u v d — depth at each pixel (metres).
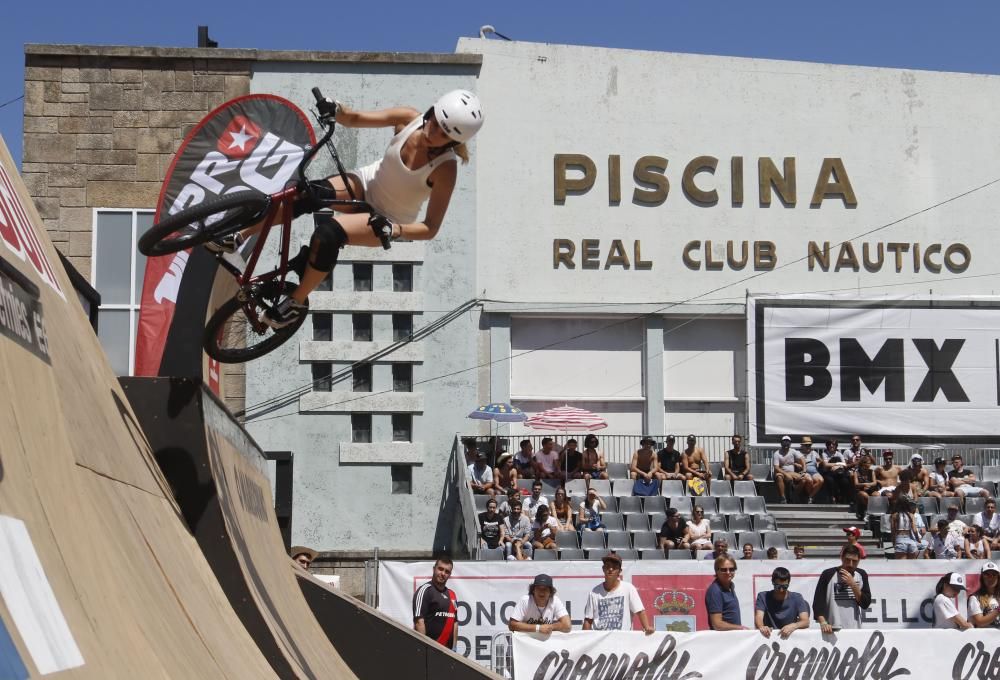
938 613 12.38
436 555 21.83
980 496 20.97
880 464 23.08
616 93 23.44
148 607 3.85
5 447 3.17
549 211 23.12
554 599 11.34
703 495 20.45
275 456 21.86
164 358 5.35
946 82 24.09
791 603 11.62
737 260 23.39
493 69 23.16
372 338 22.39
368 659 8.18
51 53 22.05
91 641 3.11
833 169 23.75
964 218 23.91
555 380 23.03
